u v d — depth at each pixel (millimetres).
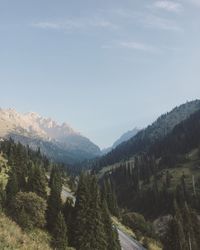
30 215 63406
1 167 103375
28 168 111000
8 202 66062
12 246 39812
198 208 152000
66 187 152625
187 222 100750
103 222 72500
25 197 65062
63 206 74875
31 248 43031
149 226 122938
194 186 185375
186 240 97750
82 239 66062
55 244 60125
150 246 98938
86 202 69312
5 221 52406
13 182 72688
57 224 62406
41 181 80750
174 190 183750
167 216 158500
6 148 136875
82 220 67250
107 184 128625
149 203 186375
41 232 62469
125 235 101188
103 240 67938
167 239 96250
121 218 123500
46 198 79938
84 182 73312
